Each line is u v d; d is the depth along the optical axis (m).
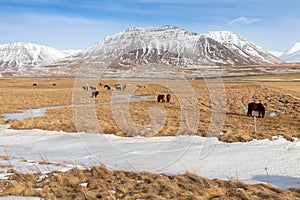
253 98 40.75
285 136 14.84
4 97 50.34
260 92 48.44
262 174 8.96
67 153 12.05
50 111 31.06
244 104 34.91
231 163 10.14
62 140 14.77
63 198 6.89
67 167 9.80
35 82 98.56
